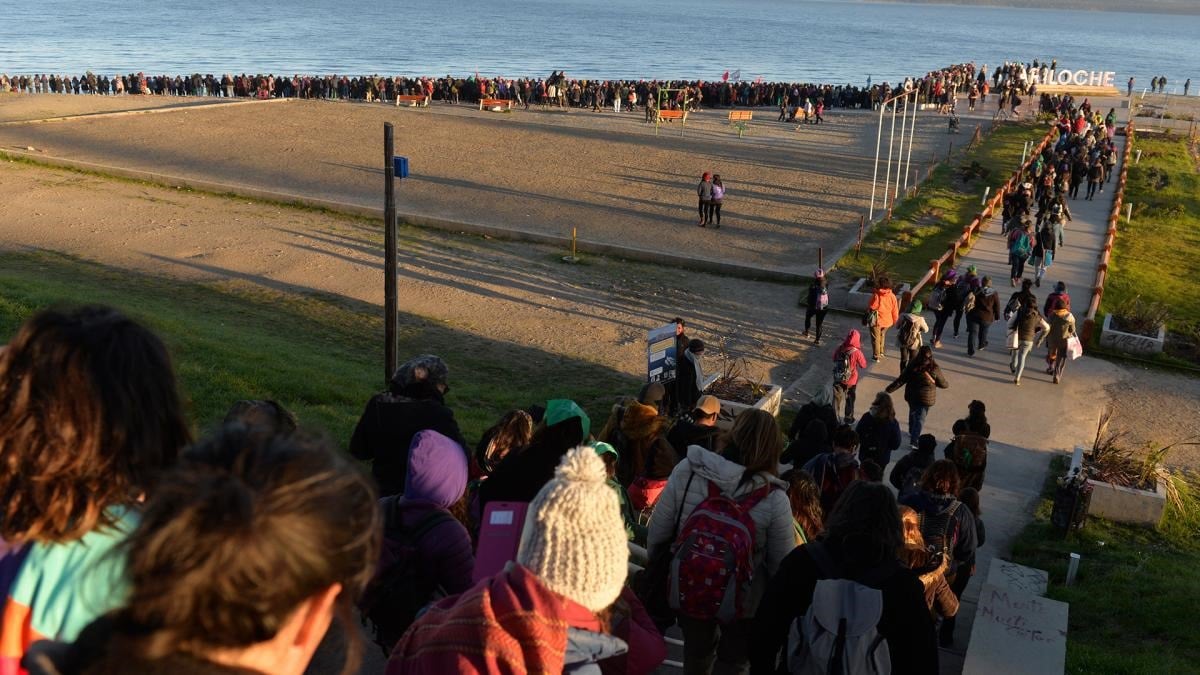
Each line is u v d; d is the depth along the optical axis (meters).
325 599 1.60
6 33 193.38
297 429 1.83
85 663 1.50
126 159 47.81
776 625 4.58
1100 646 10.55
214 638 1.49
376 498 1.71
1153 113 80.19
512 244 35.94
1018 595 9.63
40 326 2.21
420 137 57.09
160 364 2.31
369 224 38.16
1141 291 31.78
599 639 2.74
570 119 68.62
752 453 5.36
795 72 177.12
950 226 39.38
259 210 39.66
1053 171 41.75
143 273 30.75
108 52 162.12
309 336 25.78
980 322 24.44
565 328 27.61
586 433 6.08
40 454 2.11
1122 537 15.15
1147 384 23.83
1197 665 10.17
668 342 18.78
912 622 4.40
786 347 26.78
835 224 39.69
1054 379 23.38
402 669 2.83
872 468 10.26
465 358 24.88
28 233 34.72
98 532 2.18
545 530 2.67
